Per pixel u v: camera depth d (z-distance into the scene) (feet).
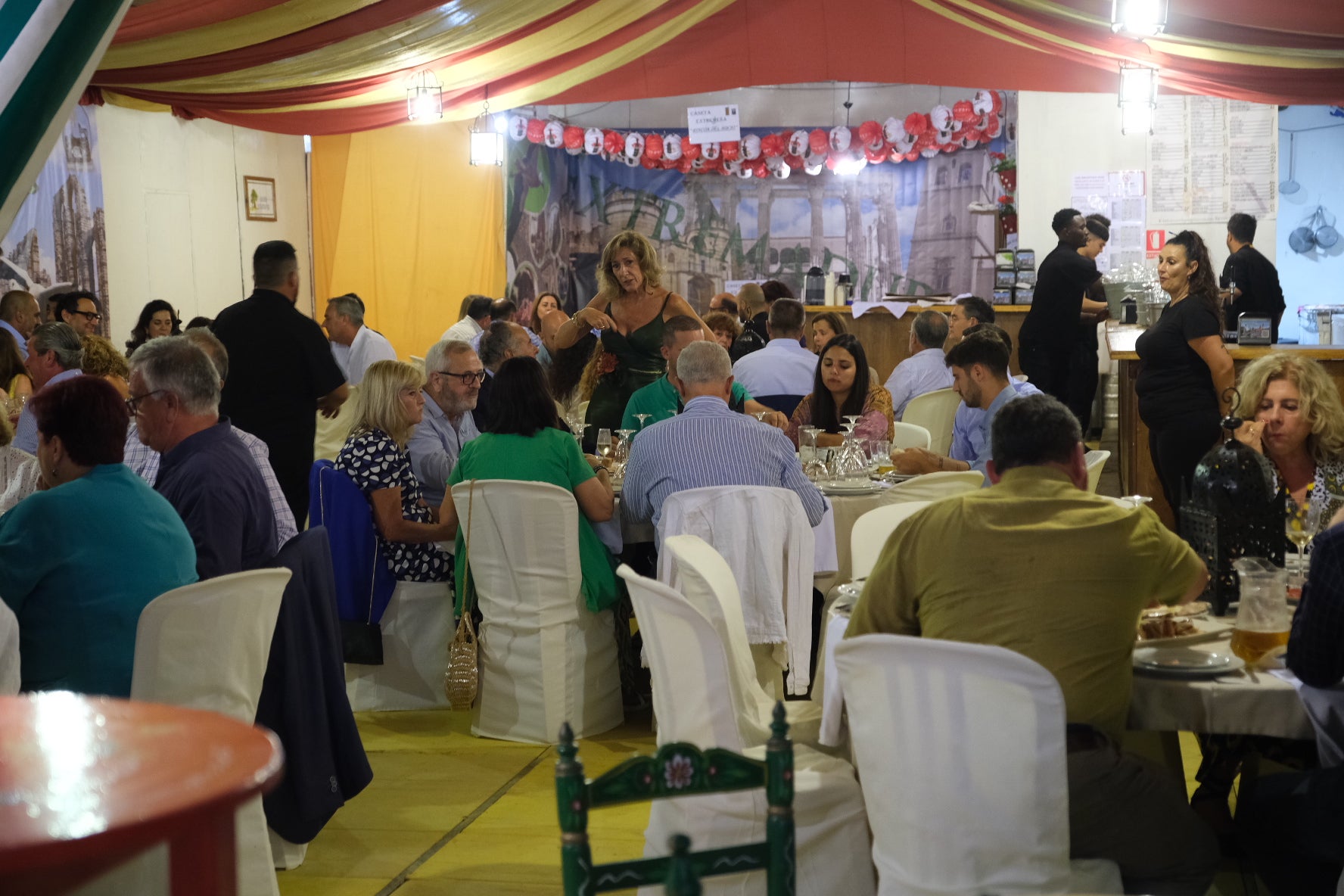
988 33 29.73
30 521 8.91
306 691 10.82
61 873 2.14
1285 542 9.22
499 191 40.29
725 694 8.41
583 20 27.71
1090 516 7.64
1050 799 6.64
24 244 26.20
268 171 35.63
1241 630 8.14
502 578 14.47
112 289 29.04
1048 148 36.19
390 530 15.11
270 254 18.53
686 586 9.52
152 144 30.40
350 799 12.21
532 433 14.67
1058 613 7.43
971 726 6.76
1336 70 27.50
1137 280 32.73
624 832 11.77
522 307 42.55
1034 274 32.89
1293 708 7.62
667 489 13.37
